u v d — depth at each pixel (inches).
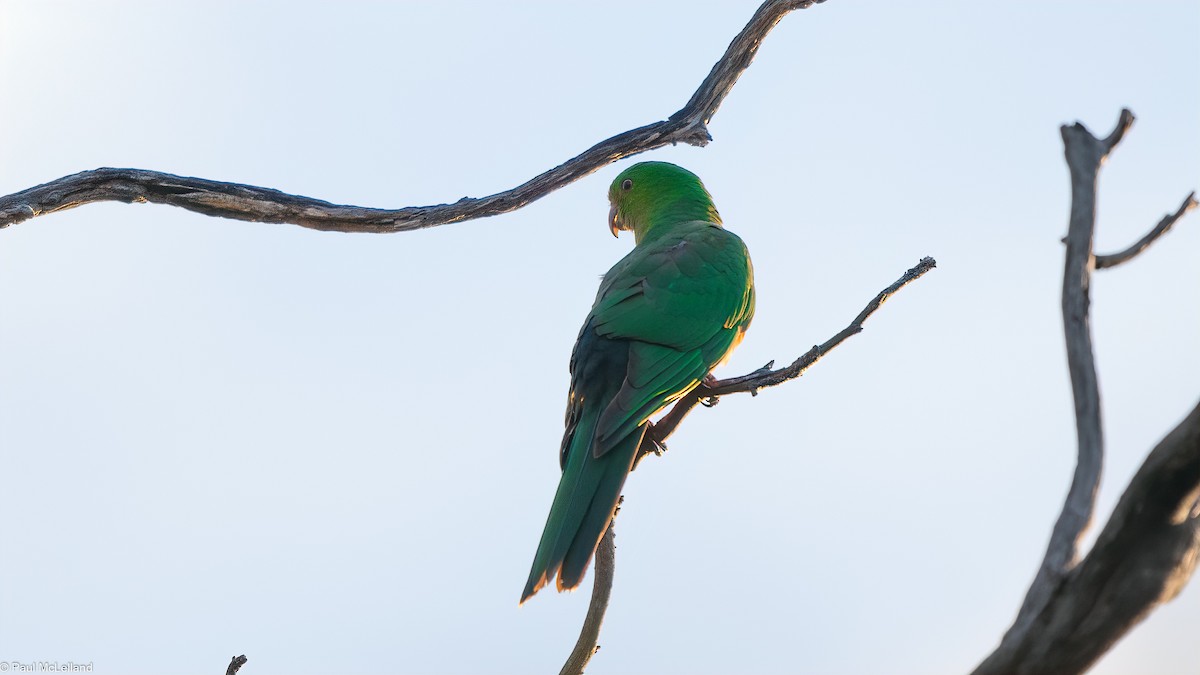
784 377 406.9
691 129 476.1
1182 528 198.5
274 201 447.8
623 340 461.1
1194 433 191.2
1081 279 210.5
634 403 436.1
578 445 432.8
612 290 481.7
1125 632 201.9
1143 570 197.8
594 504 408.8
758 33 466.6
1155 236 220.5
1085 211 212.4
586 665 392.5
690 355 462.9
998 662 209.9
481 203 461.1
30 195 421.4
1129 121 218.4
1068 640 203.3
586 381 457.7
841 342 388.8
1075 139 217.6
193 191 440.5
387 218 454.3
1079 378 205.8
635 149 474.6
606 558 397.7
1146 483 197.0
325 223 453.4
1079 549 200.5
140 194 435.5
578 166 470.0
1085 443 203.5
